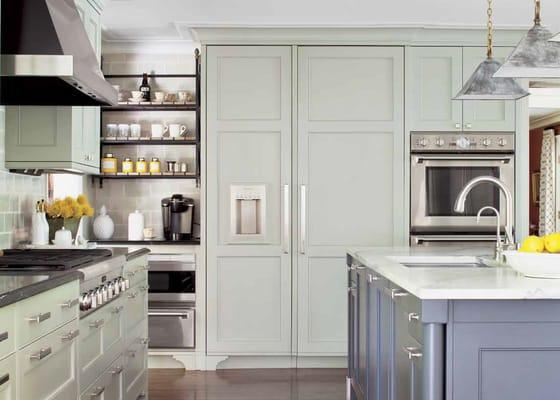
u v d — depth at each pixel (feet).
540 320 6.49
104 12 14.26
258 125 15.61
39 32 9.23
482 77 10.62
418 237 15.55
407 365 7.49
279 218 15.62
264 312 15.64
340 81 15.65
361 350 11.16
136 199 17.54
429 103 15.76
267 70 15.62
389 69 15.69
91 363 8.70
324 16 14.62
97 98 10.64
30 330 6.36
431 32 15.56
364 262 10.21
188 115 17.51
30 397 6.38
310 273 15.64
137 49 17.31
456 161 15.71
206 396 13.29
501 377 6.48
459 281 6.95
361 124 15.65
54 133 10.88
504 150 15.79
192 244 15.65
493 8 14.03
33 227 11.36
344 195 15.65
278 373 15.24
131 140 16.53
